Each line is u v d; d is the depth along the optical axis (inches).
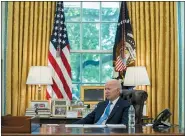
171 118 197.2
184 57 200.8
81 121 139.4
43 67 184.7
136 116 135.5
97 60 213.6
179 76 200.7
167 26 201.0
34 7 201.0
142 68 185.3
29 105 195.9
